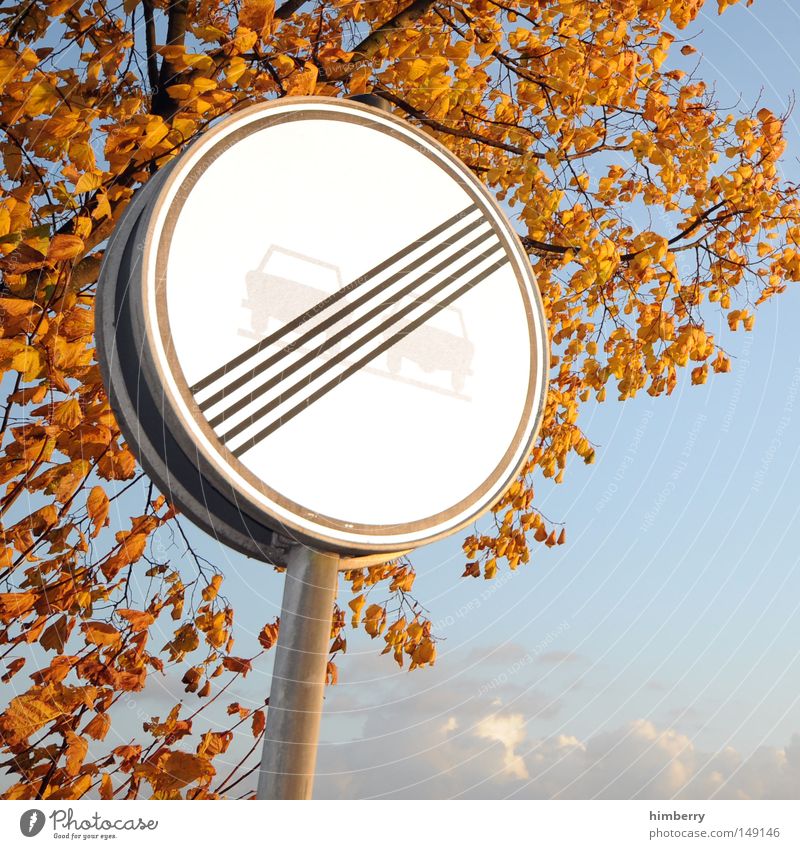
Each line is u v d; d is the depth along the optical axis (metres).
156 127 3.23
